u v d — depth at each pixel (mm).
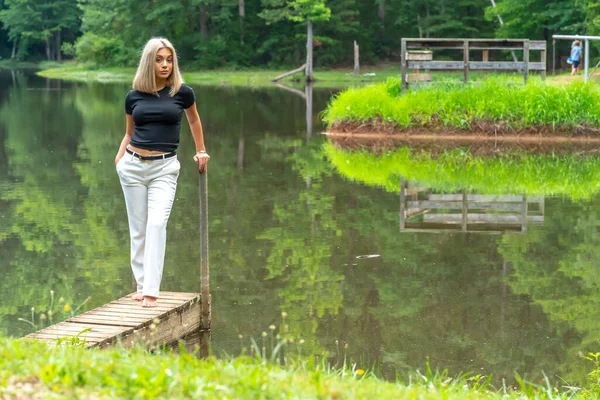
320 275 10438
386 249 11719
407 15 64625
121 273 10359
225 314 8930
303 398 4867
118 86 48938
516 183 16719
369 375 7160
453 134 23266
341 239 12242
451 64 24719
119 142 22703
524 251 11680
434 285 10086
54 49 88812
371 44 66000
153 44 7828
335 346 8023
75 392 4707
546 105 22688
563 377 7391
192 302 8227
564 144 21969
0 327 8391
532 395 6203
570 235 12602
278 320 8750
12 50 91938
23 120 28375
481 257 11383
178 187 16094
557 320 8875
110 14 68000
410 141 22766
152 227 7934
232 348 7895
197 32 68625
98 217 13406
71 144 22203
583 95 22781
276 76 58781
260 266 10773
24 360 5133
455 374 7418
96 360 5309
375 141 22953
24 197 14961
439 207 14523
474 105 23250
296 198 15164
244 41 67250
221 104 35375
